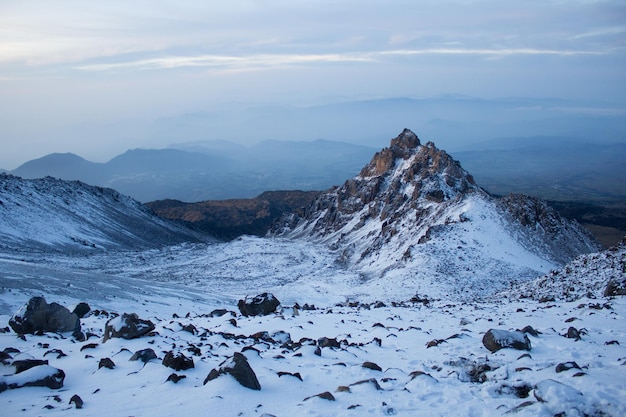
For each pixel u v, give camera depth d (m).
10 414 10.35
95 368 13.92
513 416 9.60
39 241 98.56
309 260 112.25
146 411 10.51
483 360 14.06
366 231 127.31
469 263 65.06
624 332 18.27
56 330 19.47
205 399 11.10
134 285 45.94
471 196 89.19
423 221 93.44
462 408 10.45
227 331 22.81
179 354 13.87
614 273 33.47
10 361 13.27
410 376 13.32
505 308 28.58
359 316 27.91
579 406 9.44
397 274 65.06
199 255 118.62
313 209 184.38
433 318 26.36
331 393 11.70
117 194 162.88
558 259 74.06
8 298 29.52
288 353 16.80
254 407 10.87
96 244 112.75
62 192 136.00
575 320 20.95
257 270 100.12
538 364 13.40
